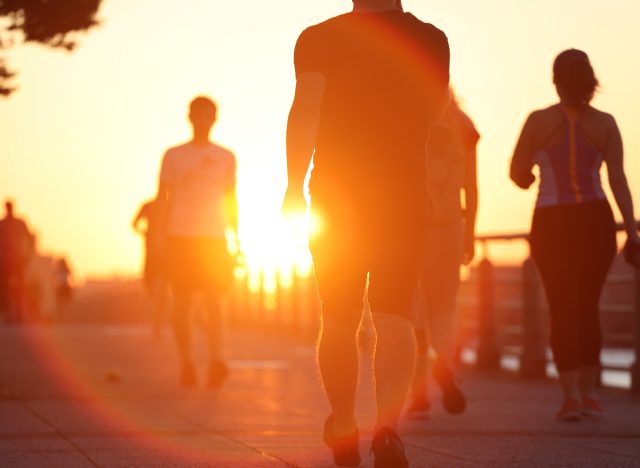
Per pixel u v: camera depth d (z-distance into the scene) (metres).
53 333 44.22
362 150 9.95
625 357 30.41
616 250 15.65
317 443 12.34
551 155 15.61
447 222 15.38
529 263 24.72
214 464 10.77
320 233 10.06
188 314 20.84
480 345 27.03
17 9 19.14
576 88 15.49
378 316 9.91
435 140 15.31
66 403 16.75
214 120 21.11
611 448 12.27
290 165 9.84
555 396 19.55
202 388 20.28
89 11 19.47
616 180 15.50
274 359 29.94
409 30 10.08
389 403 9.71
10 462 10.84
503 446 12.40
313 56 10.02
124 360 27.88
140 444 12.20
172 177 20.94
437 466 10.83
